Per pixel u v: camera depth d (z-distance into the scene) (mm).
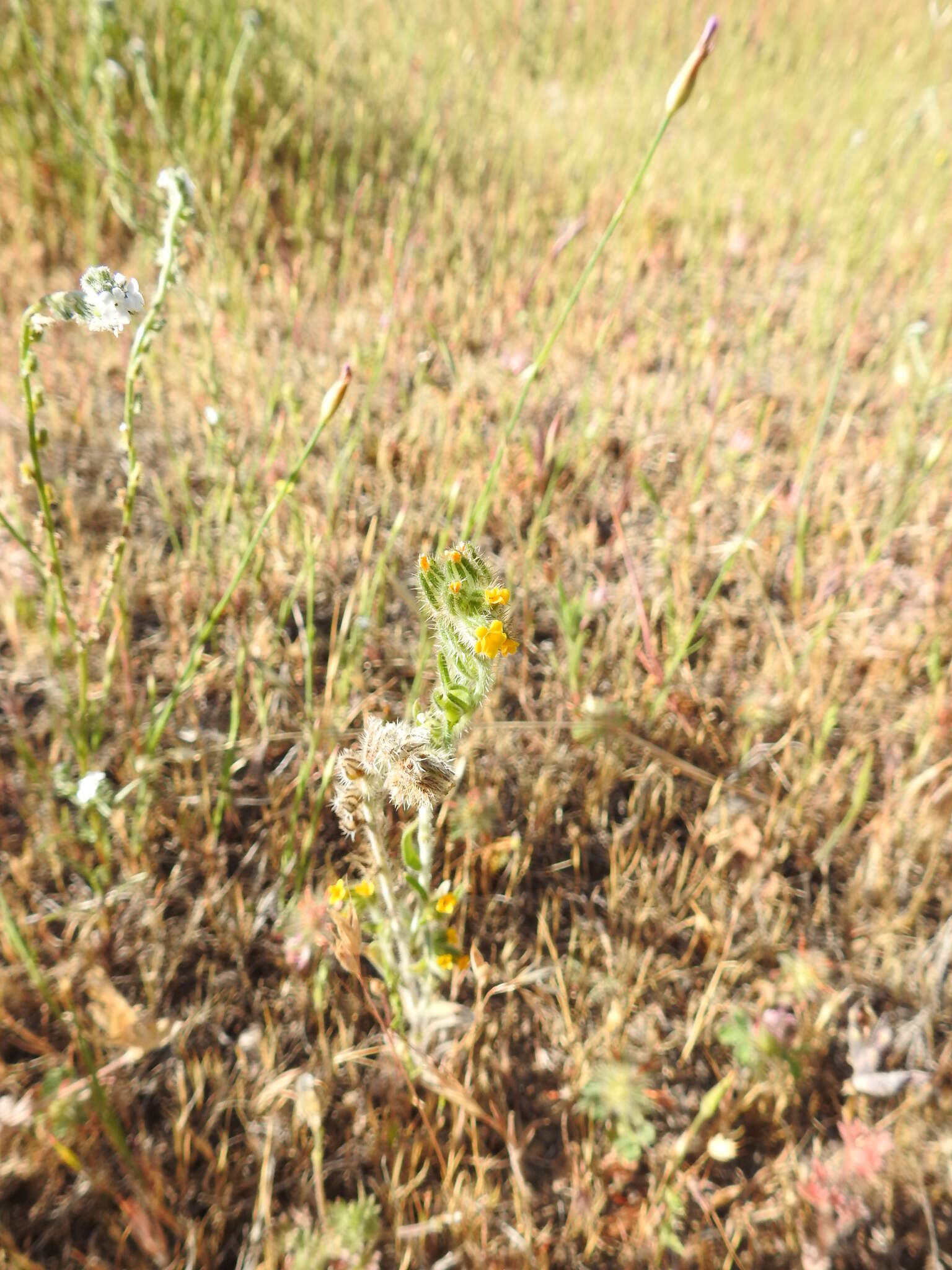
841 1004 310
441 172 767
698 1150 278
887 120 988
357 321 567
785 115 981
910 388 513
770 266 695
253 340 527
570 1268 256
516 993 305
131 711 332
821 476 502
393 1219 256
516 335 589
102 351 519
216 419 384
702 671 399
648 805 360
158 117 525
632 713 376
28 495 420
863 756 379
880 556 465
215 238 542
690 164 845
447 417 477
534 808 345
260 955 306
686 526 462
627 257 678
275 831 321
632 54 1134
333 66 863
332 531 422
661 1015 304
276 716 365
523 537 453
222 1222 248
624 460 497
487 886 323
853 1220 259
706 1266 253
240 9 767
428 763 213
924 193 831
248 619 395
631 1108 264
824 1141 283
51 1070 265
